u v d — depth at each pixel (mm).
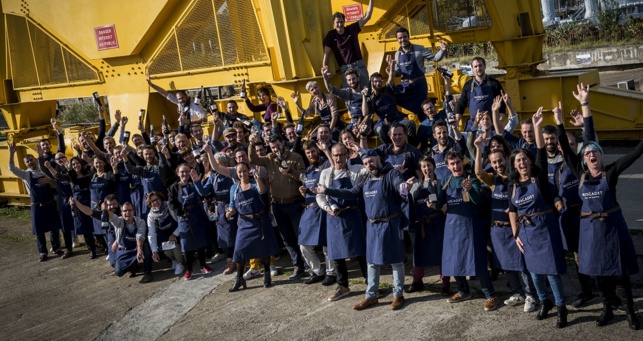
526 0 13359
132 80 12336
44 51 13336
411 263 8352
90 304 8977
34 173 11305
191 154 9422
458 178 6707
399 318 6855
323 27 9781
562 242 6492
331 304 7527
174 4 11320
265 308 7754
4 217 14562
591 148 5883
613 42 25375
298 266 8531
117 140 12727
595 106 13273
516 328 6238
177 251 9336
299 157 8422
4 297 9789
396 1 14367
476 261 6605
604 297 5996
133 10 11633
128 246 9586
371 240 7000
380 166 6949
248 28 10461
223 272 9148
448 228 6750
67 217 11250
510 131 7887
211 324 7602
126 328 7977
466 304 6918
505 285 7270
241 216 8188
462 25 13898
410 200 7094
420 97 9914
